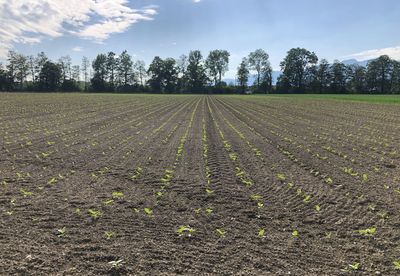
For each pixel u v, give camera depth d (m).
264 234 6.03
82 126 20.78
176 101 56.28
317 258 5.20
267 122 24.78
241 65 128.88
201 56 135.12
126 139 16.11
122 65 129.12
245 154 12.92
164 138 16.59
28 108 32.97
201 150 13.56
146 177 9.53
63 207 7.09
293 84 125.19
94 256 5.08
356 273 4.79
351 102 51.59
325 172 10.33
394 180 9.51
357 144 15.35
